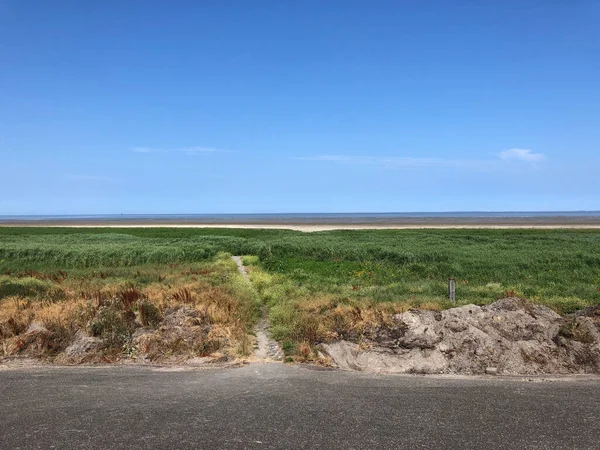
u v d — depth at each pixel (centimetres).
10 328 1074
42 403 652
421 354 932
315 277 2053
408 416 598
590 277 2042
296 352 976
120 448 502
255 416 595
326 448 502
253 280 1970
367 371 880
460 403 653
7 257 3000
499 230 6172
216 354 982
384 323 1043
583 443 521
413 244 3706
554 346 959
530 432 550
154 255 2923
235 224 11212
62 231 6725
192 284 1552
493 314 1068
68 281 1755
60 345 1023
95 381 775
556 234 5100
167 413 605
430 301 1312
